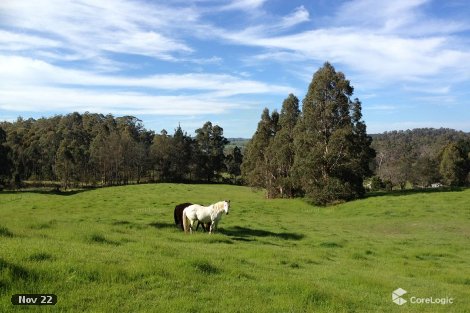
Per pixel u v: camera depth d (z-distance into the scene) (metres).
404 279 14.48
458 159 90.69
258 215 38.72
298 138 50.81
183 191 65.75
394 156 132.12
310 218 37.84
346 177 48.78
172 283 9.59
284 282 10.71
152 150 109.44
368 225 32.50
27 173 102.81
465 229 29.98
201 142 119.25
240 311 8.37
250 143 70.31
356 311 9.57
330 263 16.48
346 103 50.75
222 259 13.80
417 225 31.70
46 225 19.05
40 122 144.25
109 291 8.61
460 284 14.68
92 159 99.50
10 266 8.73
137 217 29.77
